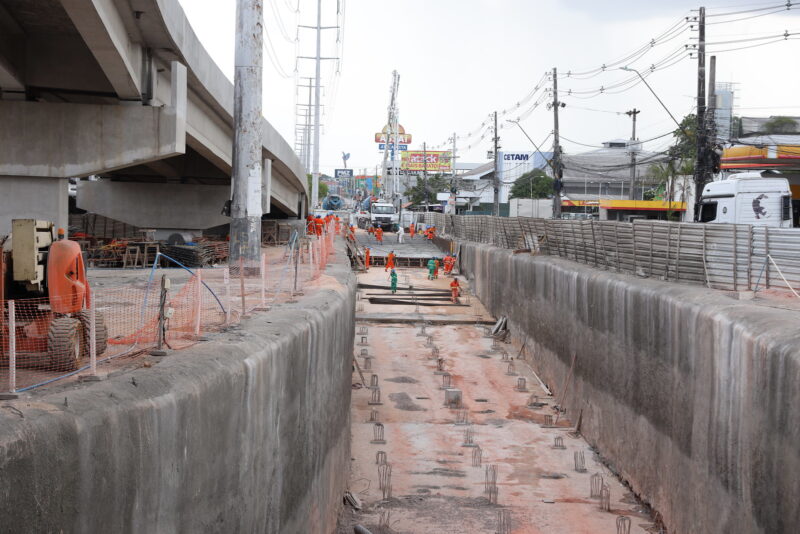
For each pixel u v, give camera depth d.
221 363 9.16
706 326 16.05
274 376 10.84
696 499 16.33
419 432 25.05
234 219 24.00
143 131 25.81
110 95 27.39
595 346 24.39
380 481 20.58
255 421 9.98
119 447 6.61
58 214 26.08
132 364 8.84
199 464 8.16
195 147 34.53
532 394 29.17
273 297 17.17
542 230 36.12
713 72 35.88
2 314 8.96
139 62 26.00
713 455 15.48
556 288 29.52
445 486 20.62
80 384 7.60
